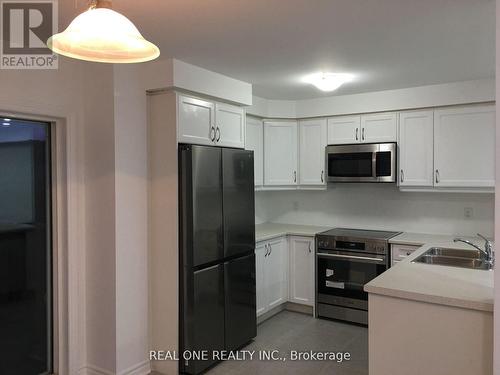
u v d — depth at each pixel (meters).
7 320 2.75
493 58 2.96
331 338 3.74
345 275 4.09
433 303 2.04
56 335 2.94
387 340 2.18
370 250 3.96
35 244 2.87
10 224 2.73
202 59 2.95
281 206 5.20
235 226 3.41
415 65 3.14
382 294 2.18
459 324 1.99
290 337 3.76
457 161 3.81
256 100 4.36
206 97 3.26
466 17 2.19
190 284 2.99
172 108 2.98
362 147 4.23
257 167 4.51
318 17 2.19
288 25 2.31
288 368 3.17
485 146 3.68
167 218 3.04
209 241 3.12
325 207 4.91
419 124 3.99
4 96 2.48
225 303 3.30
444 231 4.21
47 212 2.92
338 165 4.39
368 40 2.56
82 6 2.07
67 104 2.82
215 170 3.19
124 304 2.88
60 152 2.87
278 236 4.29
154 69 2.95
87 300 2.96
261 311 4.04
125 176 2.88
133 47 1.46
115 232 2.81
